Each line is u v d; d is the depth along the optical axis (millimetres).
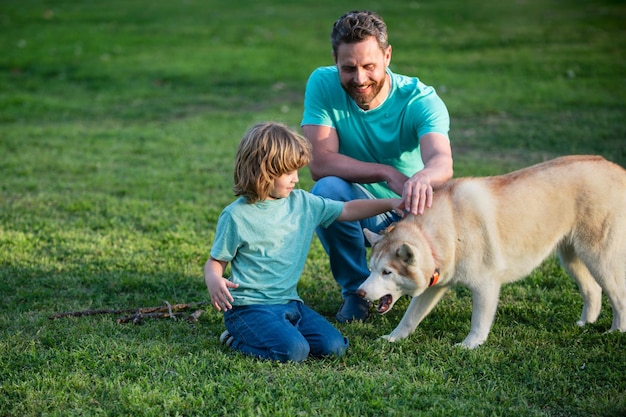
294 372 3670
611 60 14492
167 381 3580
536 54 15461
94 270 5488
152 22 21234
